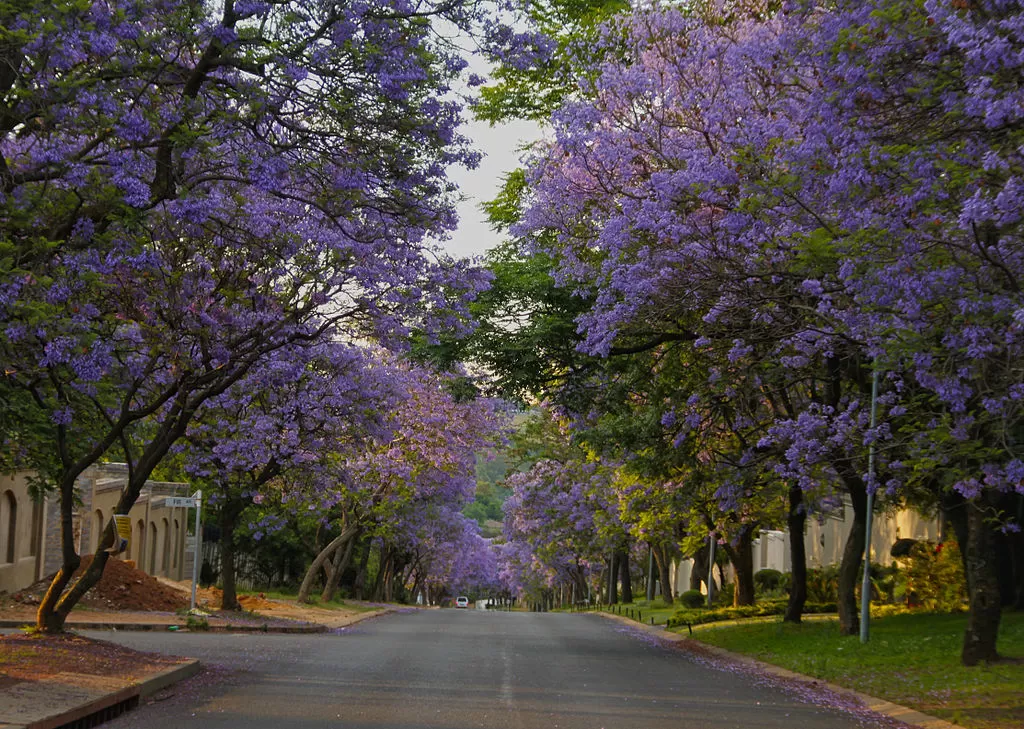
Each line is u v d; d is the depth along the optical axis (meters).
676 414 22.27
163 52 12.77
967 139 11.27
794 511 25.11
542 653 21.34
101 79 11.82
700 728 10.84
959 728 10.94
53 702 9.88
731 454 23.89
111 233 12.30
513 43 14.02
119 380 16.00
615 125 19.28
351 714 11.20
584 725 10.84
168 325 15.86
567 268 20.31
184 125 12.57
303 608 38.88
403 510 47.12
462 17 13.82
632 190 19.33
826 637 21.62
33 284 11.65
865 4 11.83
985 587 15.84
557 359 22.39
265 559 58.69
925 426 13.91
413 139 14.20
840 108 12.31
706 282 16.25
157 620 26.78
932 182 10.90
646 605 53.56
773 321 16.03
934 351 11.34
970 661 15.83
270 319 16.84
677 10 19.75
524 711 11.83
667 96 18.84
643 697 13.56
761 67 17.50
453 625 35.62
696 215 17.08
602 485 39.06
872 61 11.66
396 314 17.50
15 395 15.02
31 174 12.23
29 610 26.17
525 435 47.47
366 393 26.41
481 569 94.94
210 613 29.67
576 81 20.14
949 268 10.74
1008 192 9.66
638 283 16.38
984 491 16.27
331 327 17.94
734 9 19.72
